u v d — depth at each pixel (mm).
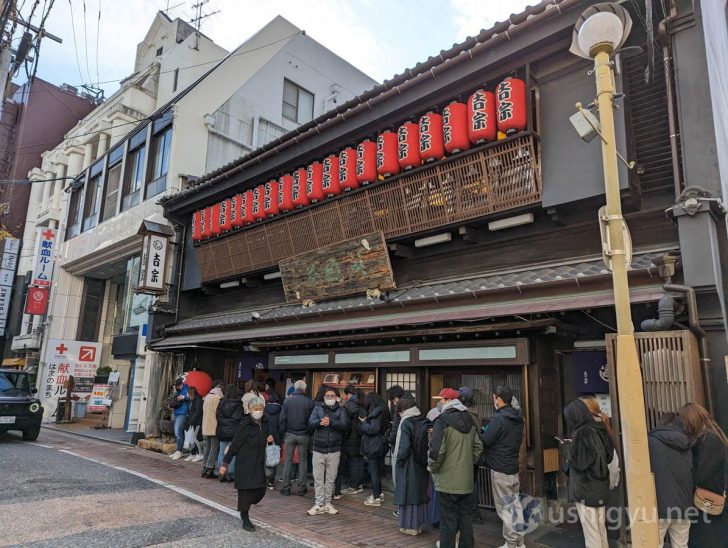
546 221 7438
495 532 6047
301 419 7926
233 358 12969
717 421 5000
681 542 4340
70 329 20625
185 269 14414
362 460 8000
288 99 18922
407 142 8359
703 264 5180
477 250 8312
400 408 6082
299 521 6297
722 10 5672
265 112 17812
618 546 5090
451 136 7652
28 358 22797
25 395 13078
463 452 5098
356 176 9258
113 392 17734
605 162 4070
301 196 10383
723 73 5508
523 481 6348
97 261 18922
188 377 11367
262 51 18109
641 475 3523
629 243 3984
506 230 7871
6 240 25094
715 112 5555
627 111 6539
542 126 7059
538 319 6414
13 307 25891
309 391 9875
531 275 7027
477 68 7449
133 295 17078
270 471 8445
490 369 7227
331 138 9727
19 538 5070
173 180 14891
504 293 6891
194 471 9430
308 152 10328
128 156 17938
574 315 6699
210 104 16141
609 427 4801
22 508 6145
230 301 13664
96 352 19516
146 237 14148
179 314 14281
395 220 8812
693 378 4816
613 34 4156
